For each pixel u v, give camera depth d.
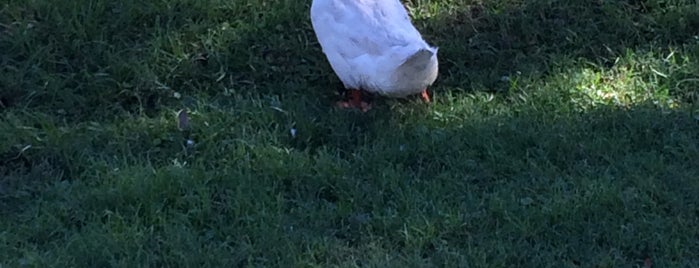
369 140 2.09
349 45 2.09
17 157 2.02
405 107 2.18
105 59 2.29
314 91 2.26
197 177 1.93
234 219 1.84
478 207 1.86
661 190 1.89
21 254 1.75
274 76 2.30
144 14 2.40
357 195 1.89
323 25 2.12
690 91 2.27
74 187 1.92
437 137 2.05
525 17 2.47
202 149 2.06
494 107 2.19
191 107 2.18
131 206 1.85
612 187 1.88
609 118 2.13
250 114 2.14
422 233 1.79
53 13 2.38
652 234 1.78
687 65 2.33
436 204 1.86
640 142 2.07
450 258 1.73
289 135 2.09
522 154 2.03
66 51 2.31
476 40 2.42
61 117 2.16
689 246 1.77
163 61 2.30
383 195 1.91
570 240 1.78
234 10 2.45
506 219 1.82
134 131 2.10
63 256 1.73
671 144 2.05
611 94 2.24
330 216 1.84
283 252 1.74
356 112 2.16
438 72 2.33
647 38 2.46
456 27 2.46
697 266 1.72
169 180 1.91
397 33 2.06
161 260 1.74
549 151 2.02
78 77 2.26
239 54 2.34
